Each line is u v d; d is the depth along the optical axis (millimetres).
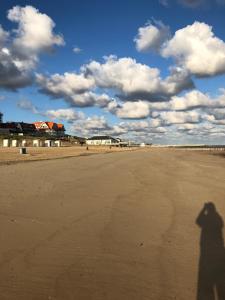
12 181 15180
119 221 8812
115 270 5621
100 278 5297
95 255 6281
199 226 8500
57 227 8055
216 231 8078
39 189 13188
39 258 6023
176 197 12383
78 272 5484
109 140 194375
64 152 58125
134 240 7262
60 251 6422
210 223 8805
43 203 10633
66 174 19094
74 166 25219
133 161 33750
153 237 7504
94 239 7238
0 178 16219
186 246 6941
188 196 12602
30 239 7074
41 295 4680
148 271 5629
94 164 28000
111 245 6887
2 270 5449
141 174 20109
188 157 48156
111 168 24375
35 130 169750
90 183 15562
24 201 10781
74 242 6984
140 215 9531
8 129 148250
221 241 7316
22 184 14336
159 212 9945
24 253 6246
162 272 5605
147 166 26906
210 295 4855
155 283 5184
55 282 5094
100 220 8844
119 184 15422
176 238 7473
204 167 26375
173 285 5133
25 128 162750
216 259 6230
